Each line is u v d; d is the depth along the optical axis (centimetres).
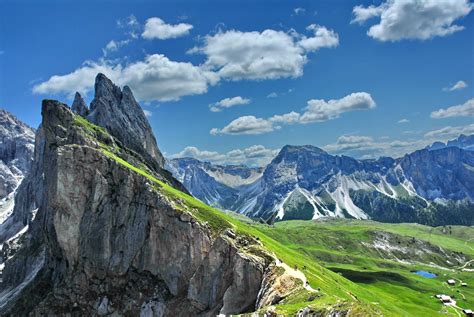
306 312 10944
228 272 19038
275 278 16838
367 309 10300
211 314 18675
